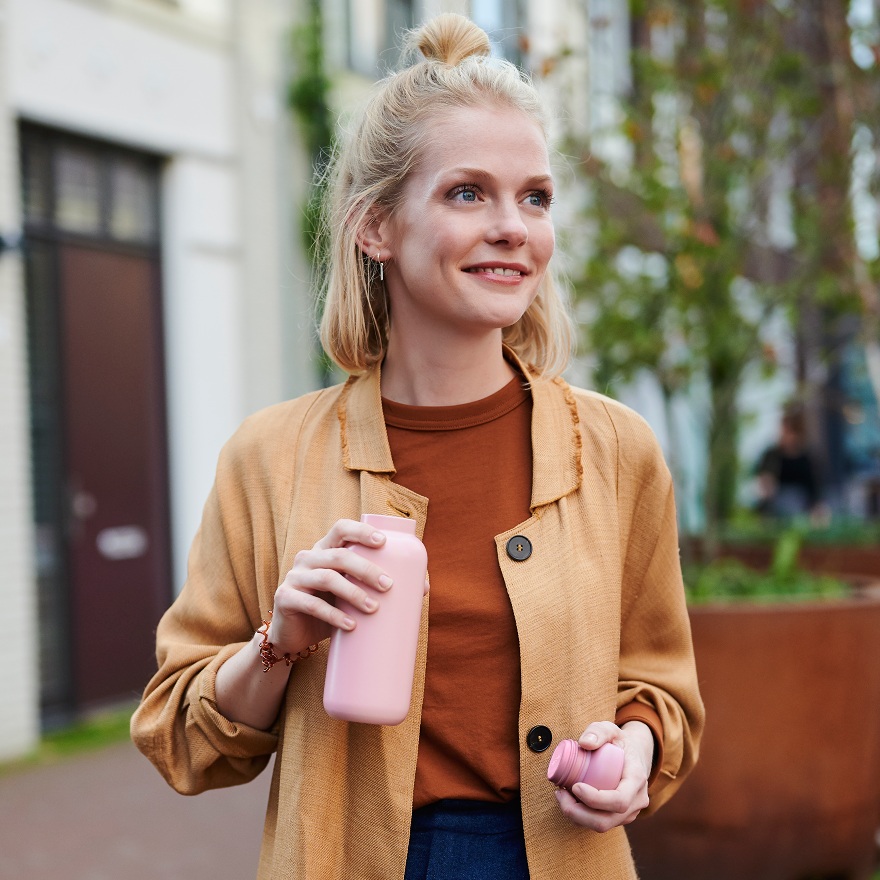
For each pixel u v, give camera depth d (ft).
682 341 14.71
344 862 4.50
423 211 4.55
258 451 5.03
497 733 4.53
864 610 9.62
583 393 5.15
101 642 18.79
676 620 5.12
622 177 14.85
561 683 4.49
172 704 4.87
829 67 15.48
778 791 9.34
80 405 18.47
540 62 14.08
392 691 4.13
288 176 21.88
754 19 14.62
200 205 20.11
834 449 35.14
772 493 27.63
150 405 19.75
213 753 4.79
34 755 16.43
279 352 21.59
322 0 22.25
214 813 13.97
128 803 14.32
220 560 5.08
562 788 4.20
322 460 4.94
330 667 4.19
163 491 19.94
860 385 28.84
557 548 4.64
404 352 4.93
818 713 9.41
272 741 4.86
